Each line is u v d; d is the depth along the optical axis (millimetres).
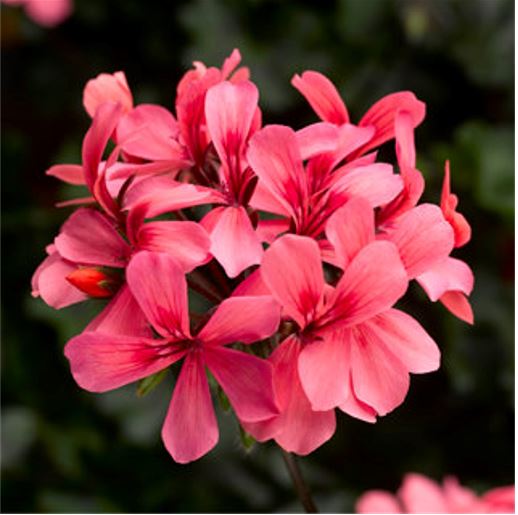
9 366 718
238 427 412
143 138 424
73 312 704
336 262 400
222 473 679
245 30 758
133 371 392
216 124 403
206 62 745
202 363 392
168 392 702
